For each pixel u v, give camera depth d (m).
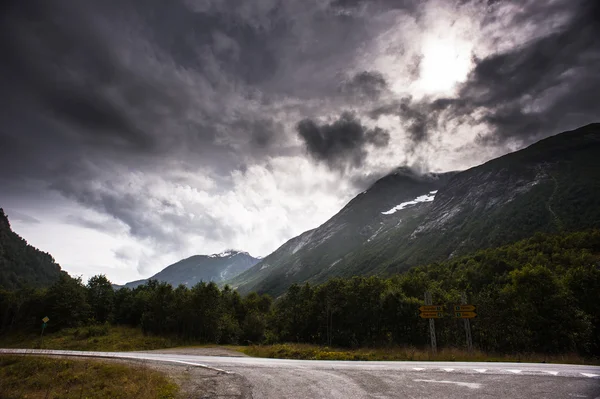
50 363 25.45
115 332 79.88
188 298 82.00
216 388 13.55
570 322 39.53
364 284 67.31
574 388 10.86
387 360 22.22
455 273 110.62
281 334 76.31
